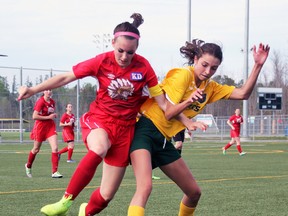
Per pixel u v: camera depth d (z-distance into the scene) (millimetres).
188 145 46312
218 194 13141
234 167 22297
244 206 11250
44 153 32938
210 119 65438
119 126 7426
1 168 21531
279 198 12469
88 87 48375
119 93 7340
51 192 13453
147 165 7305
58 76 7285
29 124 47688
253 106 83000
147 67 7469
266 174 18922
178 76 7633
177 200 12062
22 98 7109
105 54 7352
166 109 7480
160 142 7578
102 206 7793
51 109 17562
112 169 7555
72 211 10617
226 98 8195
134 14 7684
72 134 25625
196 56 7691
